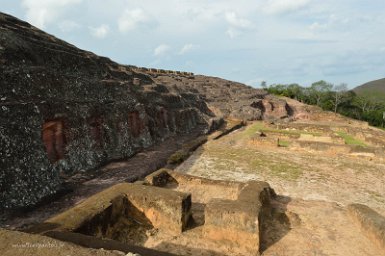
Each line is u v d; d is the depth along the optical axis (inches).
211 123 1466.5
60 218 316.2
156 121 1109.7
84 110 727.7
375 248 374.0
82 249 204.1
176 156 839.1
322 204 506.9
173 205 378.0
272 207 478.6
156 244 355.9
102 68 1047.6
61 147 646.5
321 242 382.9
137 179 652.7
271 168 807.7
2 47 643.5
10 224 417.4
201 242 361.1
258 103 2197.3
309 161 893.8
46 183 519.2
